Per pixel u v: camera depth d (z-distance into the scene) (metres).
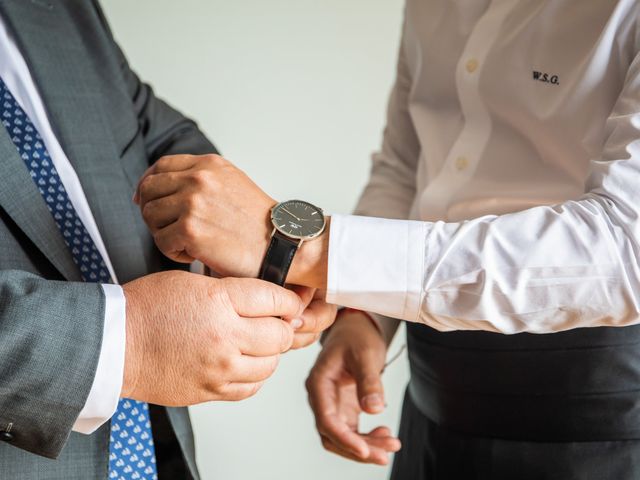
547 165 1.24
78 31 1.37
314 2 2.89
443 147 1.42
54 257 1.11
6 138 1.10
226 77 2.89
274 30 2.89
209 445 2.81
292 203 1.10
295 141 2.95
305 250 1.08
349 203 2.99
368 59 2.94
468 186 1.32
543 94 1.21
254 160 2.94
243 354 1.00
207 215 1.08
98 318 0.95
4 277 0.96
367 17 2.92
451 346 1.35
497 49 1.27
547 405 1.24
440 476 1.39
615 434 1.19
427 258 1.05
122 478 1.14
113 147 1.29
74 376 0.92
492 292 1.03
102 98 1.33
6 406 0.92
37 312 0.93
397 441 1.37
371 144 2.97
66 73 1.27
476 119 1.33
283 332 1.03
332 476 2.87
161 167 1.14
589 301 1.01
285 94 2.92
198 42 2.86
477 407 1.32
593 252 1.00
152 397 0.98
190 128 1.61
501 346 1.28
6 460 1.03
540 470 1.25
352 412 1.44
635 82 1.02
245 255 1.08
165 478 1.26
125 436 1.14
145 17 2.83
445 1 1.40
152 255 1.33
